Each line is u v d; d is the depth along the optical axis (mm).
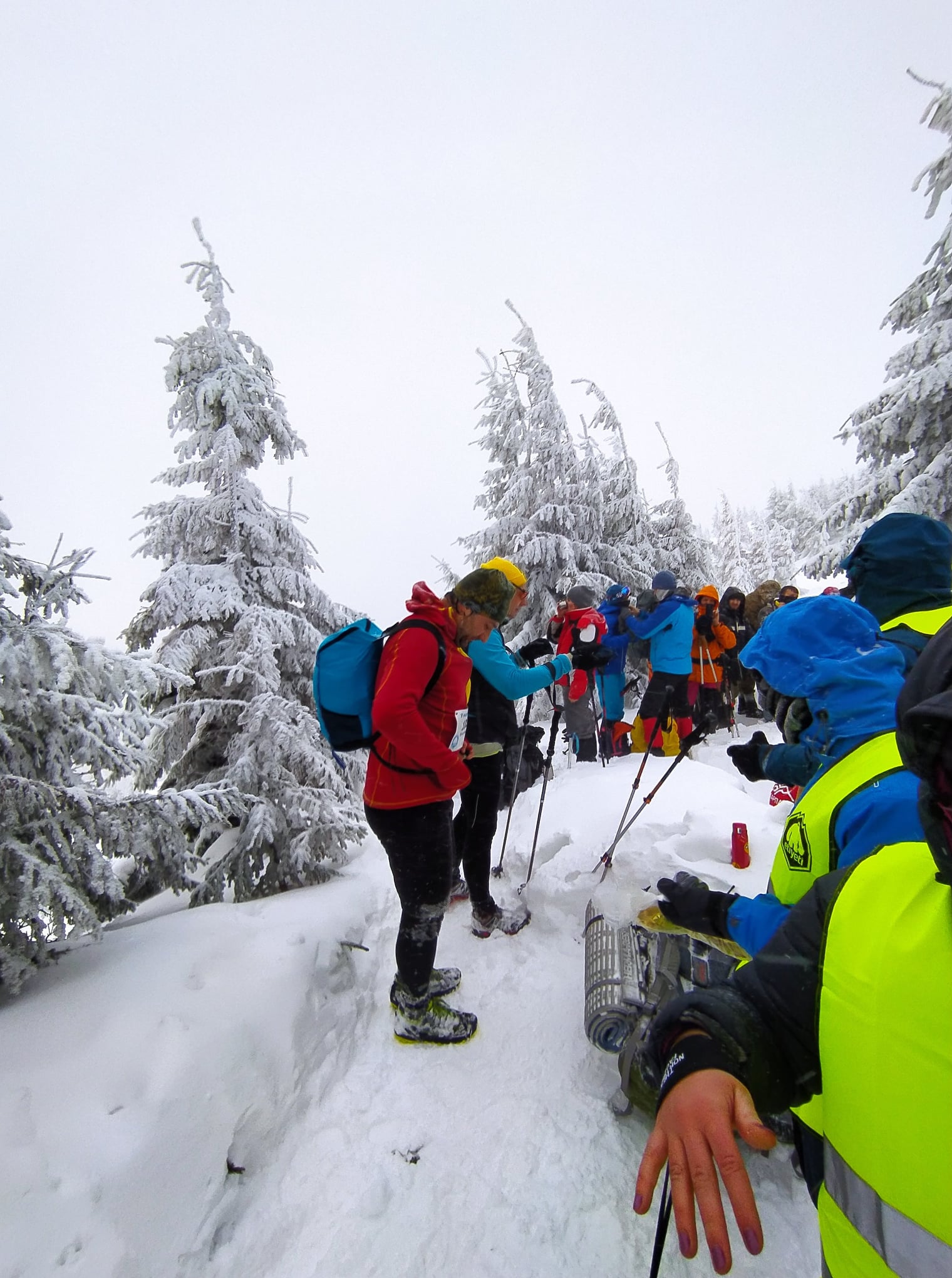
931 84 7949
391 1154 2055
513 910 3508
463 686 2553
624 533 12664
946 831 692
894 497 8281
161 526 4367
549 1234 1795
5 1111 1698
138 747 2561
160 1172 1733
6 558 2318
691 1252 765
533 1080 2350
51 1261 1459
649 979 2297
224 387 4363
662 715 5094
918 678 705
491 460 13031
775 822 3955
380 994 2912
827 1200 866
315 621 4707
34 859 2168
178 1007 2189
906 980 758
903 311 8648
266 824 3518
